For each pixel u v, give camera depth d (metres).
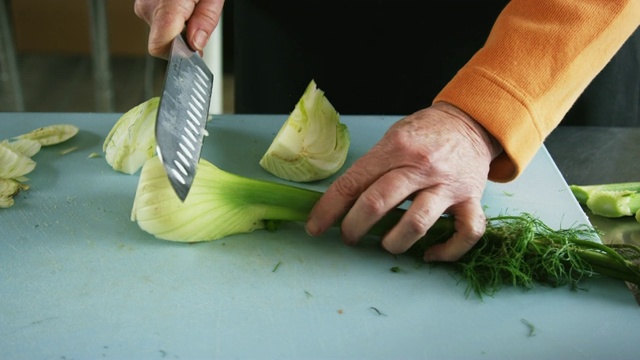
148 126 1.11
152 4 1.07
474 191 0.92
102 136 1.22
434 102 0.98
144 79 2.83
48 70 2.88
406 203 1.05
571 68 0.93
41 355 0.79
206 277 0.91
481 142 0.94
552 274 0.90
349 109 1.57
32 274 0.90
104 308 0.86
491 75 0.93
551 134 1.31
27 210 1.02
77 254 0.94
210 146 1.20
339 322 0.85
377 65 1.52
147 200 0.94
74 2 2.85
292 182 1.12
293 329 0.84
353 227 0.93
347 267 0.93
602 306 0.88
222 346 0.81
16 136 1.21
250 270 0.92
